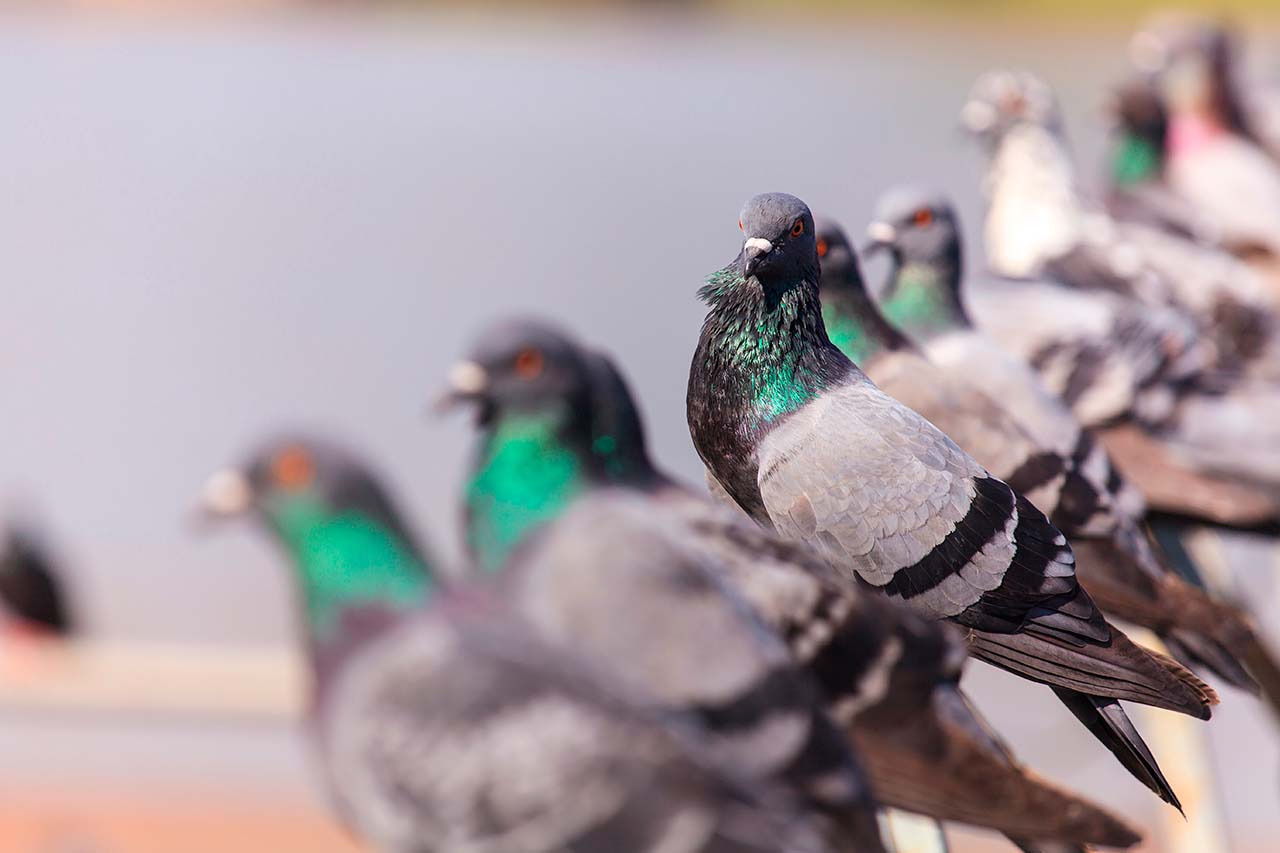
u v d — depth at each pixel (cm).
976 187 3503
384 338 3116
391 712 458
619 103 4612
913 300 871
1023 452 770
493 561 525
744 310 660
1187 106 1549
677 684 493
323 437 477
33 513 2277
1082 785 1593
